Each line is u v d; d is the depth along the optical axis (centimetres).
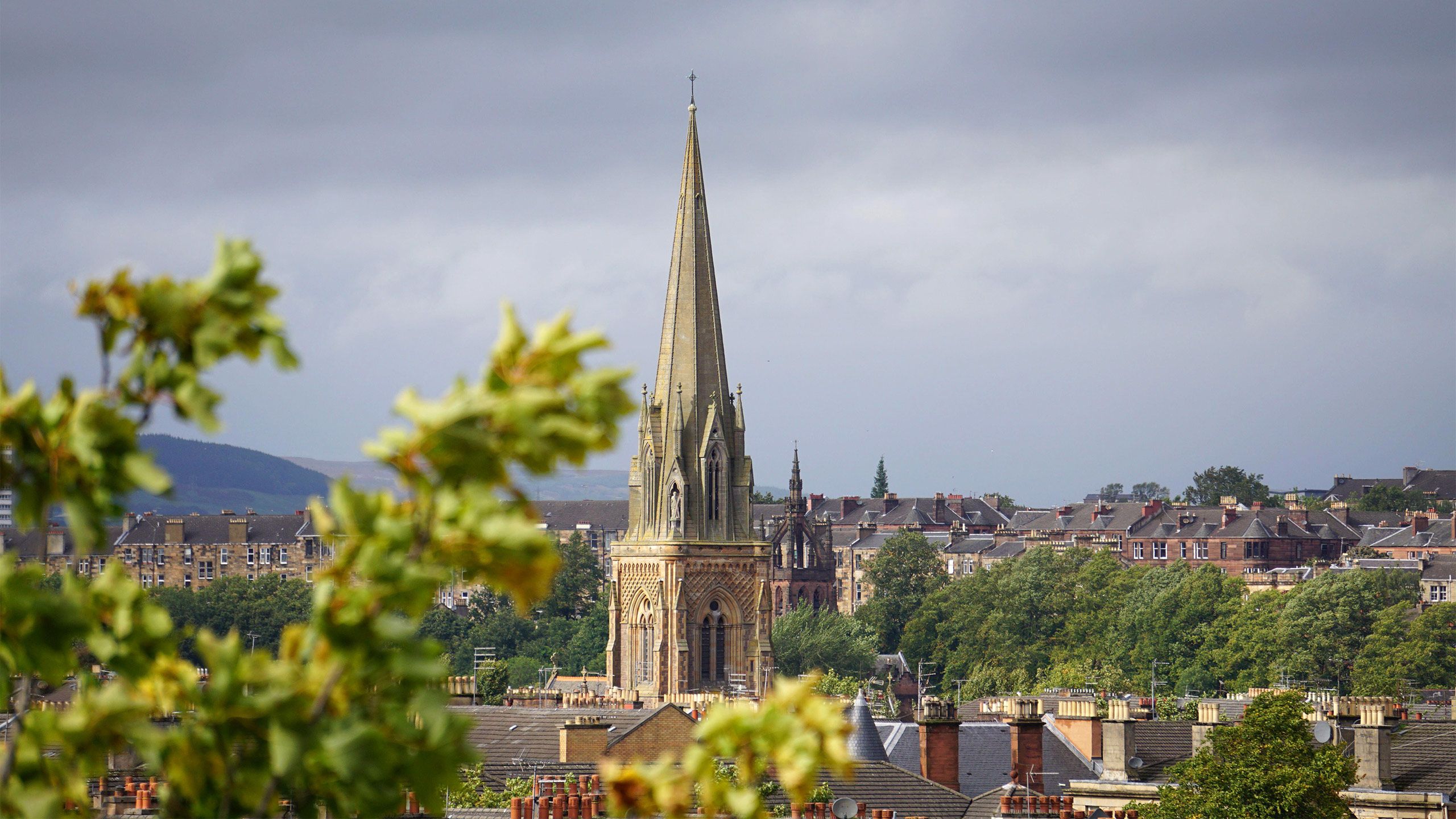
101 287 4481
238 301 4503
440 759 4534
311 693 4466
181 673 4609
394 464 4366
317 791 4638
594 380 4425
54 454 4453
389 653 4503
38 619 4506
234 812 4553
